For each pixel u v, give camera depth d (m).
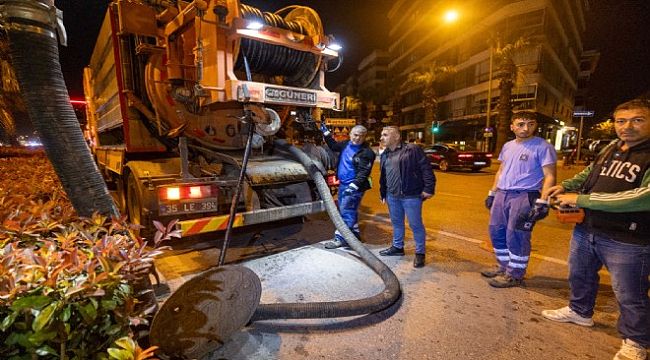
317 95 4.13
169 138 4.86
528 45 25.44
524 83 30.92
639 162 2.19
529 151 3.26
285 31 3.91
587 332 2.71
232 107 4.32
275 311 2.72
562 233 5.50
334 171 5.21
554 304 3.14
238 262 4.16
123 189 5.33
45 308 1.38
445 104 42.22
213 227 3.78
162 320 1.89
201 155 4.78
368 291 3.39
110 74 5.39
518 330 2.73
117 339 1.57
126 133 4.73
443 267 4.03
